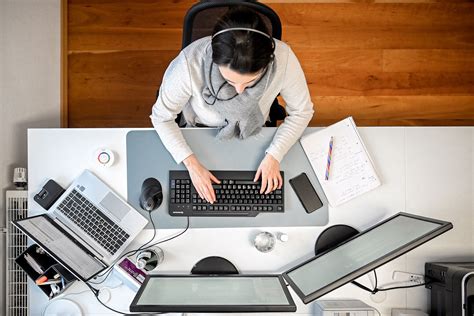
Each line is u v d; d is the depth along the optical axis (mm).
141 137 1702
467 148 1748
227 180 1679
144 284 1447
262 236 1661
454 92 2287
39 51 2062
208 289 1447
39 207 1671
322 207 1704
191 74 1361
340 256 1519
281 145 1582
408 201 1727
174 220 1675
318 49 2254
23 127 1974
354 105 2262
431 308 1693
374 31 2266
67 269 1509
